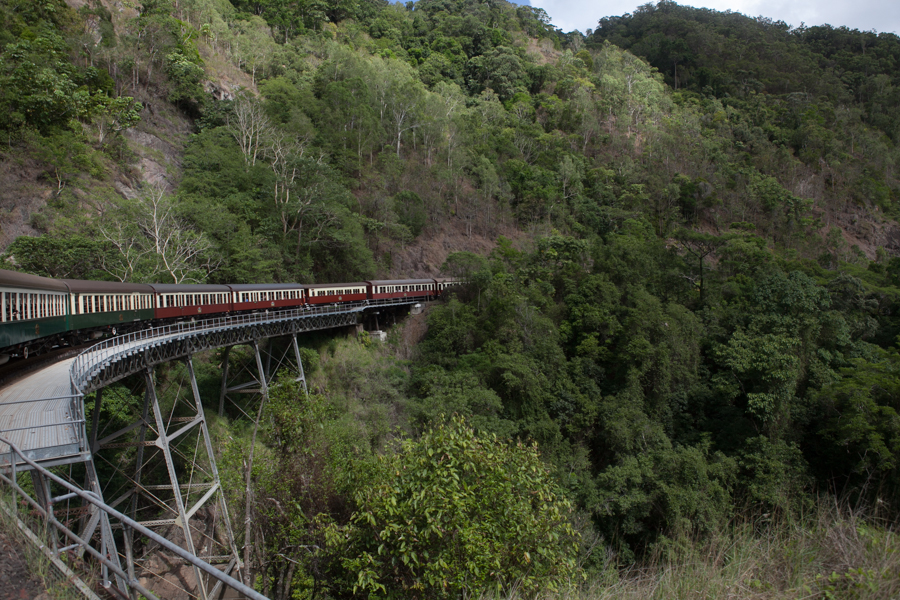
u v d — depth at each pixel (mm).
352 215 54812
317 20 95562
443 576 10602
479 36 117125
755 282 50688
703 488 28094
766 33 150625
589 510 28297
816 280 49938
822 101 117062
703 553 9359
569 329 43562
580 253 53688
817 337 37938
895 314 49062
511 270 54625
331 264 51031
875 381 30984
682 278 50938
